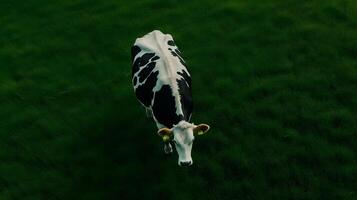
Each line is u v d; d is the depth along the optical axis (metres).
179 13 21.25
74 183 15.52
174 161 15.72
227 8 21.05
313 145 15.70
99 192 15.23
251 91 17.44
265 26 20.08
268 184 14.97
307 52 18.75
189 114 14.68
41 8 22.41
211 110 17.06
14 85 18.77
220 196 14.84
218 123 16.64
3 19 21.97
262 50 19.03
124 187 15.26
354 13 20.05
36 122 17.39
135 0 22.28
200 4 21.53
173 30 20.41
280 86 17.55
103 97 17.98
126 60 19.36
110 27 20.94
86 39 20.53
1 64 19.72
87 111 17.55
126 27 20.88
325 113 16.50
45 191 15.41
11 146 16.75
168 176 15.38
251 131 16.31
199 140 16.14
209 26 20.41
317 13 20.31
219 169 15.41
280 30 19.83
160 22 20.91
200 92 17.70
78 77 18.88
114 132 16.75
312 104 16.86
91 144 16.53
